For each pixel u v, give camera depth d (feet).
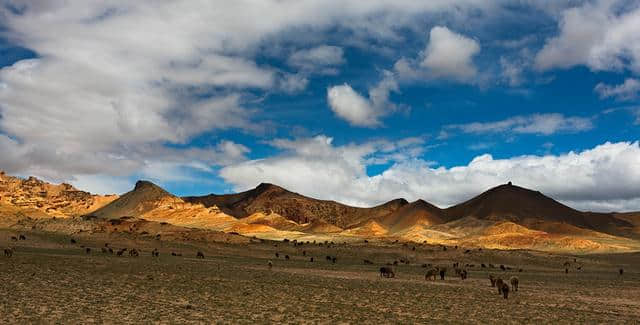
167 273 228.63
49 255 309.22
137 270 236.63
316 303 146.41
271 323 109.40
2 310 112.68
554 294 205.67
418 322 118.73
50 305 122.52
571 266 498.69
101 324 102.06
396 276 290.35
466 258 529.86
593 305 169.78
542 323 123.34
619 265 523.70
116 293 151.12
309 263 405.80
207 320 110.32
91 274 205.98
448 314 134.41
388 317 125.18
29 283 163.94
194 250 482.28
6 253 276.41
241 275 239.91
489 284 250.78
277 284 201.26
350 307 140.97
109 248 408.26
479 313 138.00
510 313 139.95
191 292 161.27
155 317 111.75
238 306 133.80
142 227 629.51
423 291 196.85
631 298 202.18
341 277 261.65
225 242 563.07
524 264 513.86
